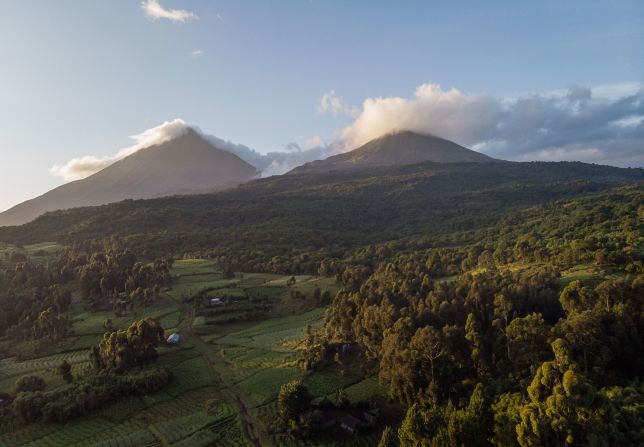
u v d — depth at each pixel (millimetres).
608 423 39094
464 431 45938
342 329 103125
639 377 63688
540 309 88562
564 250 125875
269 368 91375
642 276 82938
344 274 152750
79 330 117375
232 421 70812
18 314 123875
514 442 43250
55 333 111375
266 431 67312
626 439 39969
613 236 125188
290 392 68250
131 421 72188
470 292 94625
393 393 72875
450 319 87375
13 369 95125
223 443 64500
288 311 136625
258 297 144250
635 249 107625
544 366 43781
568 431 37438
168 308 135375
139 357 91812
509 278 106438
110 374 84812
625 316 69312
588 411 38500
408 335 79250
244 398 78688
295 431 65875
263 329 121688
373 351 89250
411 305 97312
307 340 105438
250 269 184625
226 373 90750
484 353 71500
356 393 77562
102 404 76375
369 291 110562
